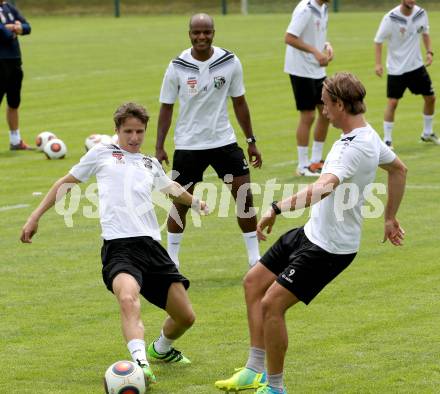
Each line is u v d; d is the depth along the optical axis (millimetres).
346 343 21766
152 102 66625
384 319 23391
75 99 69188
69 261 29516
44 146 48281
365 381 19422
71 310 24688
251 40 107750
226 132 28234
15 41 49406
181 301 19750
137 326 18531
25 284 27078
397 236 19750
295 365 20453
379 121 57125
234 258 29703
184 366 20594
